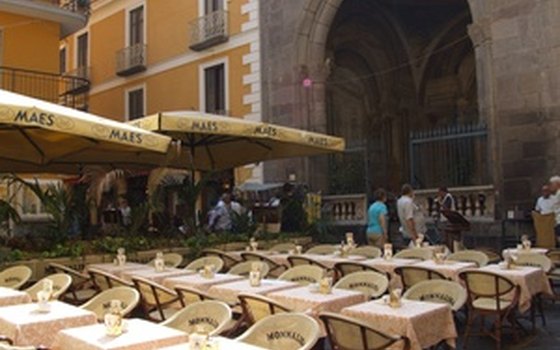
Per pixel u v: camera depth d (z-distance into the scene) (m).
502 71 14.28
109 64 26.09
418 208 12.23
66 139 9.51
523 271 7.10
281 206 14.98
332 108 23.45
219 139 12.68
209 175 12.75
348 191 17.33
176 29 22.84
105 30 26.52
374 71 24.53
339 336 4.61
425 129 24.25
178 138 12.40
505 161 14.08
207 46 21.22
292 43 18.59
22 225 12.05
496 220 13.91
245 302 5.42
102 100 26.39
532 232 13.20
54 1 20.39
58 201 9.99
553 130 13.40
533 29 13.81
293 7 18.69
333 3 18.25
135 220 11.11
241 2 20.36
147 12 24.31
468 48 23.34
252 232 12.48
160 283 7.36
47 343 4.45
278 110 18.89
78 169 13.49
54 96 19.81
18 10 19.09
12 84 18.94
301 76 18.39
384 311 4.88
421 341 4.73
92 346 3.78
